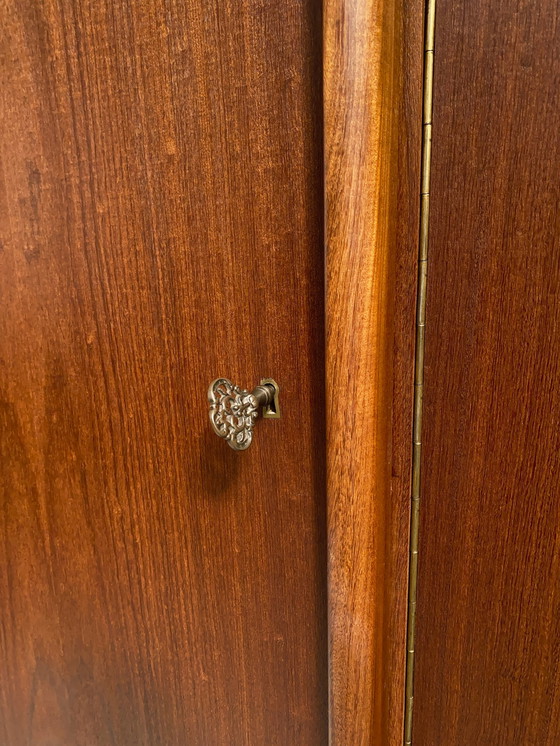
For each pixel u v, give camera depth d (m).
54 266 0.31
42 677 0.37
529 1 0.23
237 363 0.28
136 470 0.32
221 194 0.27
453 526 0.27
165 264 0.29
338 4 0.21
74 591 0.35
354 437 0.24
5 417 0.34
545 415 0.26
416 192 0.24
